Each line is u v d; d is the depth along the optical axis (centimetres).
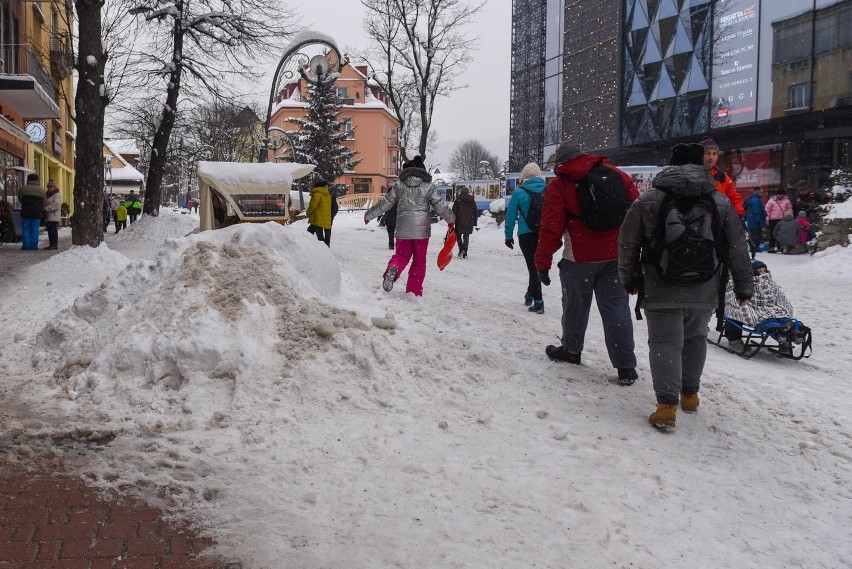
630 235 424
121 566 252
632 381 511
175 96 2416
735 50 3073
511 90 5419
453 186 4134
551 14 4719
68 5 1902
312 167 1139
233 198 1068
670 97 3516
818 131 2798
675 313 423
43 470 335
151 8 2166
